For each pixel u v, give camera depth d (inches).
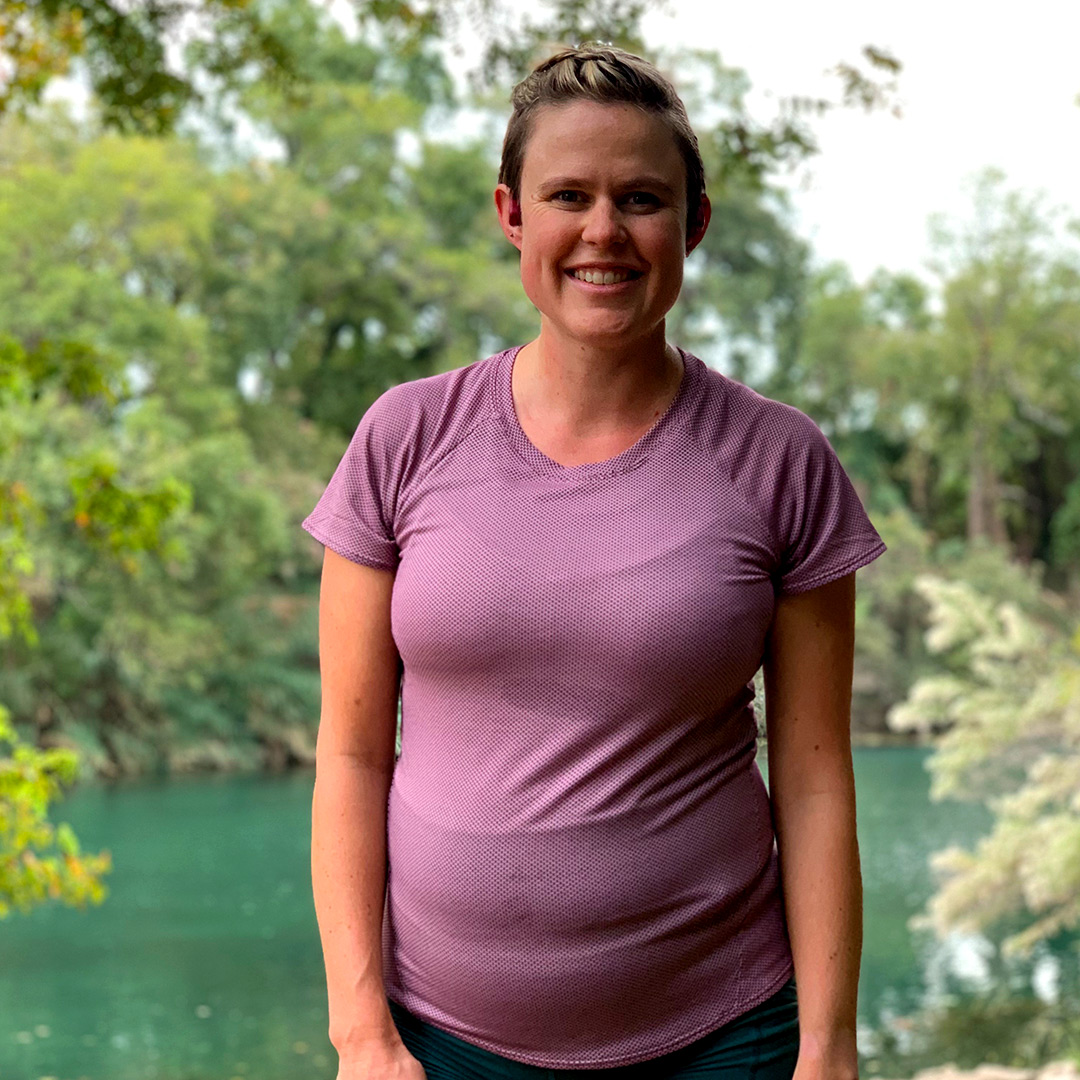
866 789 1137.4
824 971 69.1
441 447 69.2
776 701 72.2
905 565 1713.8
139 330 1275.8
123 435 1138.0
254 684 1384.1
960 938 588.1
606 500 66.9
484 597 65.4
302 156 1781.5
